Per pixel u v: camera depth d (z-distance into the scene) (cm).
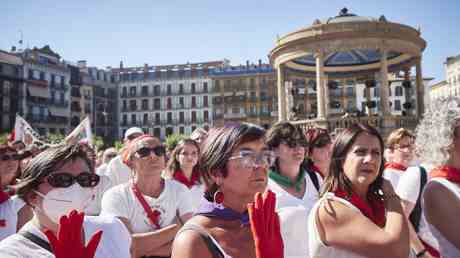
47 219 235
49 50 7156
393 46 1830
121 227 273
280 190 388
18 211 402
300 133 412
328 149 482
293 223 319
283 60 1995
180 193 432
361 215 254
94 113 7994
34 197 238
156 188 424
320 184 445
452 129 286
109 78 8612
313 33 1830
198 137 693
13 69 6419
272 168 409
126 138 727
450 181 281
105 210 399
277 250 197
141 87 8631
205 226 212
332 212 259
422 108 1981
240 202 220
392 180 494
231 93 7719
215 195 226
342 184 276
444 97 312
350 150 277
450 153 289
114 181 662
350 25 1784
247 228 215
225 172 219
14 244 223
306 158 486
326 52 1819
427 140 304
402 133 510
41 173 234
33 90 6656
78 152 246
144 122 8531
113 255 254
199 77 8338
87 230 256
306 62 2320
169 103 8456
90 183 246
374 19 1958
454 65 7400
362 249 244
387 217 259
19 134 1075
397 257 237
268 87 7512
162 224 410
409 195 376
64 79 7294
